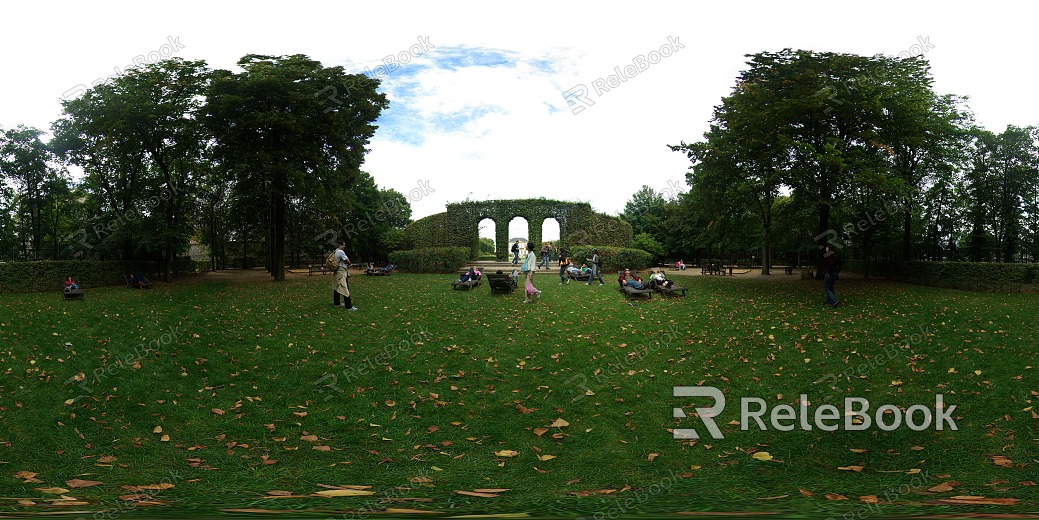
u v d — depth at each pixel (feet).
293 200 104.47
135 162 80.07
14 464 17.93
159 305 49.37
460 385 27.43
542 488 16.55
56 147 84.53
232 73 73.67
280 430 21.91
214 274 99.25
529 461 19.20
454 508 14.06
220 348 32.94
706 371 29.37
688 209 98.99
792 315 42.96
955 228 104.47
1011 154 95.40
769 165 62.64
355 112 81.51
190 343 33.78
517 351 33.09
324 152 83.10
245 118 70.79
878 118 59.00
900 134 61.41
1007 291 58.13
